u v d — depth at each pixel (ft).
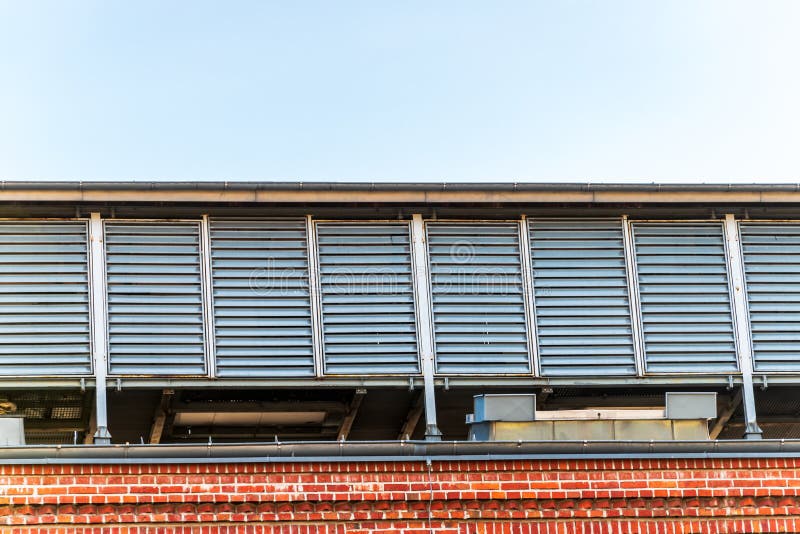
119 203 58.95
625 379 61.16
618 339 61.52
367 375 59.41
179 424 62.75
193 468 56.24
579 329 61.41
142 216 59.57
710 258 63.00
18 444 55.77
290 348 59.31
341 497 56.85
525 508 58.13
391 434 66.18
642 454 59.21
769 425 68.28
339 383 59.21
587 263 62.08
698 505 59.21
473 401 63.36
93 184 58.18
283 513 56.49
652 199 61.93
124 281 58.80
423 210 61.26
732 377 61.77
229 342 58.95
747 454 59.88
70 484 55.16
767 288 63.05
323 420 63.87
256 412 62.23
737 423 65.92
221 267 59.62
